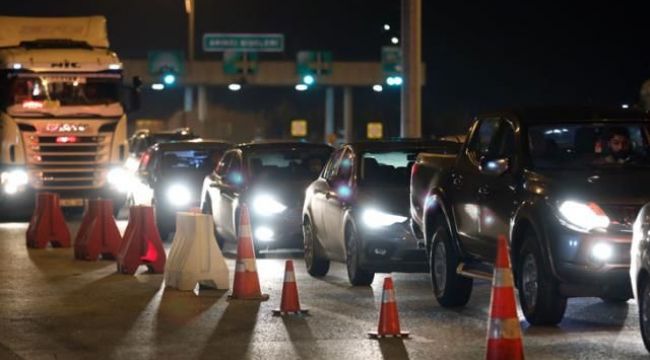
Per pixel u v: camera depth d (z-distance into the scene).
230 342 22.05
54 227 40.72
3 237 45.19
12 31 54.44
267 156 37.72
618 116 24.62
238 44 114.00
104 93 54.28
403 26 53.28
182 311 25.84
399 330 22.53
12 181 53.41
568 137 24.28
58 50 53.56
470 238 25.34
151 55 113.56
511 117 24.83
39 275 32.50
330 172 32.78
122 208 62.31
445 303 26.44
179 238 29.75
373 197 29.56
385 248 29.12
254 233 36.03
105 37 55.66
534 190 22.89
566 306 24.17
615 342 21.67
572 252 21.83
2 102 53.28
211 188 40.22
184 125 115.12
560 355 20.45
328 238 31.62
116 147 54.84
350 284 30.47
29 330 23.52
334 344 21.78
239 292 27.53
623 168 23.28
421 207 27.59
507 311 17.52
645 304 20.16
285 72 116.19
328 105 122.44
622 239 21.69
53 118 53.69
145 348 21.52
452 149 31.36
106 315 25.34
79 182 54.38
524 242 23.23
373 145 31.48
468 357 20.44
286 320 24.58
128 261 32.59
